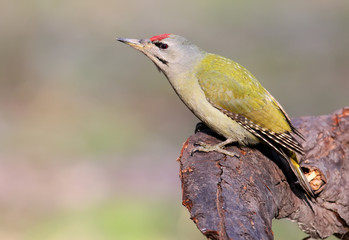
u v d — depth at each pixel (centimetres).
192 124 1762
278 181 618
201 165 567
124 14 2406
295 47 2198
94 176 1431
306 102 1822
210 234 470
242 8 2589
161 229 1176
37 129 1689
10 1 2205
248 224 480
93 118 1761
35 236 1171
